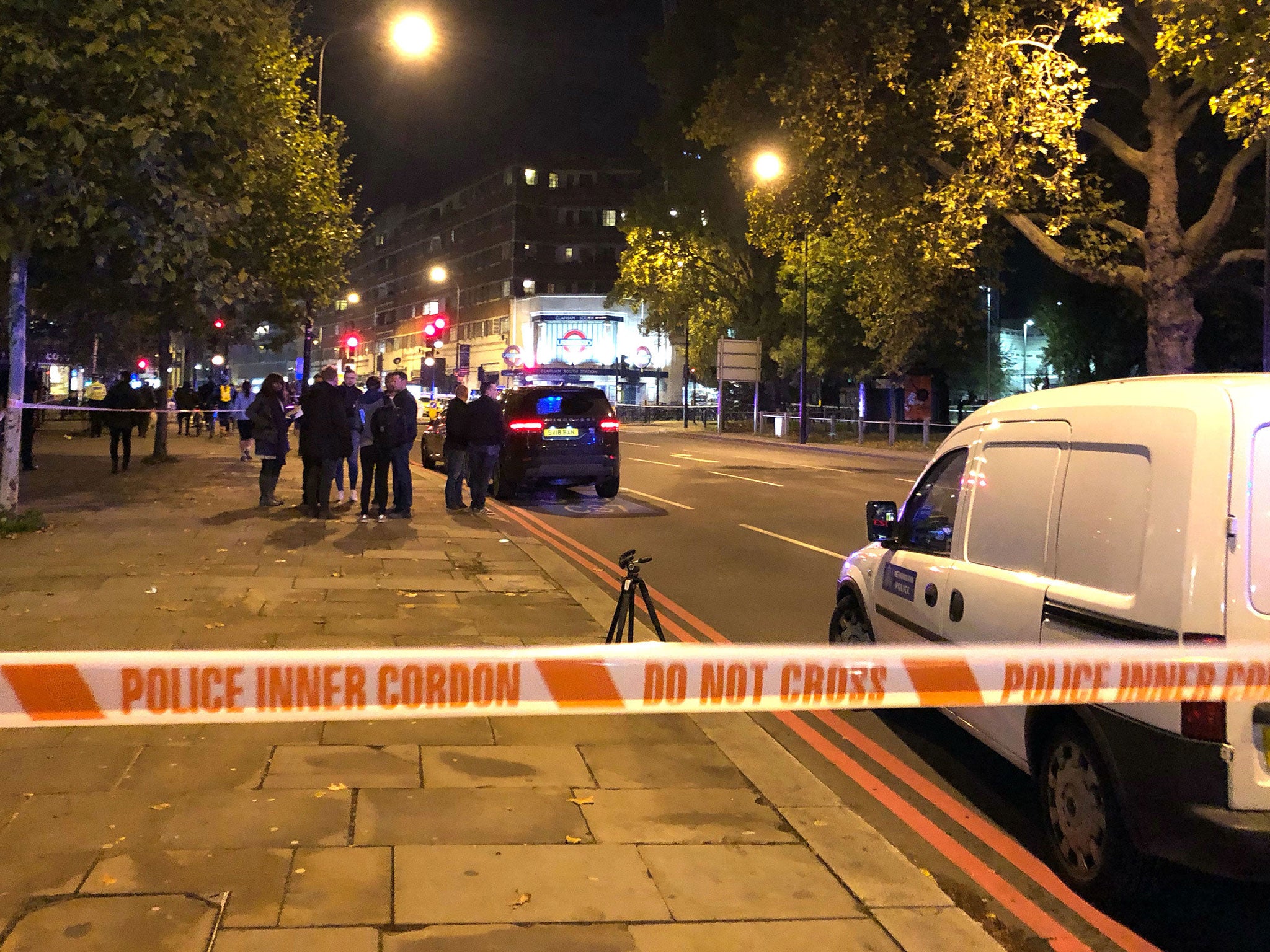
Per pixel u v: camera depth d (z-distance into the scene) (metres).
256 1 12.30
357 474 19.95
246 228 17.44
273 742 5.30
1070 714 4.25
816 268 40.72
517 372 74.44
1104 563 4.06
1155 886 3.98
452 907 3.67
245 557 10.91
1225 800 3.59
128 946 3.33
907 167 24.58
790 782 5.06
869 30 23.83
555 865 4.05
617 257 87.06
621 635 6.57
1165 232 23.53
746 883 3.97
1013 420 4.99
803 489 21.05
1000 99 21.69
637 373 79.44
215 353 41.59
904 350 31.50
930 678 3.96
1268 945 3.95
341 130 23.48
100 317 27.47
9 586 8.93
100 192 10.63
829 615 9.34
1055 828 4.40
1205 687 3.59
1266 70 14.35
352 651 3.78
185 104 11.13
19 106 10.22
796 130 25.16
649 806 4.71
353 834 4.25
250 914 3.56
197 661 3.66
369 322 120.62
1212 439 3.69
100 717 3.50
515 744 5.44
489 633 7.88
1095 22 20.95
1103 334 36.91
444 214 99.94
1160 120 23.34
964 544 5.16
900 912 3.80
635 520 16.02
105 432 37.94
